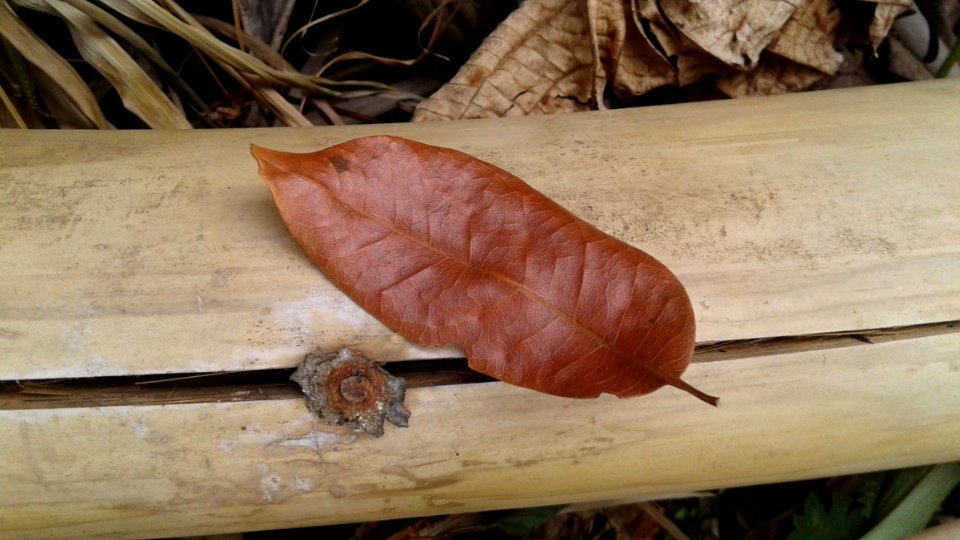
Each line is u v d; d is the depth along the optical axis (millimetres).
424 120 389
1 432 277
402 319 271
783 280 290
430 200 270
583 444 297
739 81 395
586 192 301
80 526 298
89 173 299
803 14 376
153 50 397
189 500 293
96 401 278
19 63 383
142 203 292
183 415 279
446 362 286
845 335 295
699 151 312
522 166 307
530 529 408
